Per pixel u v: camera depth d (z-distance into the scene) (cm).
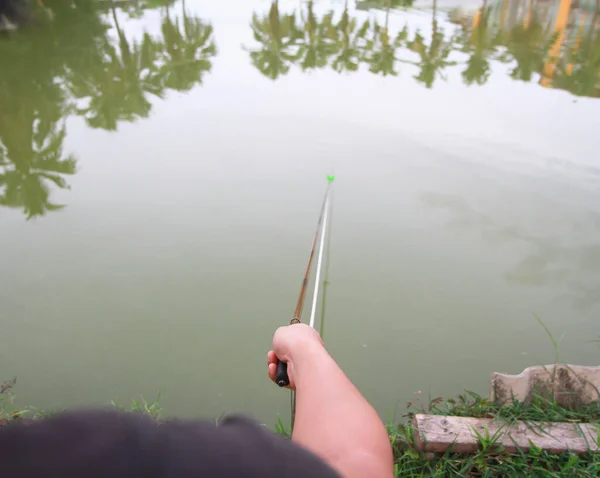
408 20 1154
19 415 263
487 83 805
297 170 563
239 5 1336
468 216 474
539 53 918
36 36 1045
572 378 228
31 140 645
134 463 31
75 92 818
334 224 469
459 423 207
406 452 202
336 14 1213
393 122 673
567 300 377
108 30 1121
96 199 514
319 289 397
